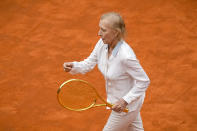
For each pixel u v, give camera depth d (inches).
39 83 823.1
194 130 671.1
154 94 773.3
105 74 445.4
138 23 1059.3
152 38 986.7
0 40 1001.5
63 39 999.6
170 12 1103.0
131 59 409.4
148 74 840.9
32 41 995.9
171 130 673.0
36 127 690.8
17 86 815.1
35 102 761.6
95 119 706.2
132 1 1168.2
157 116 710.5
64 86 462.6
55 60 909.8
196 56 901.8
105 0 1181.1
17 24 1080.2
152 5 1143.0
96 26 1057.5
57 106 749.3
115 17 407.5
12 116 722.2
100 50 448.5
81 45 971.3
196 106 733.9
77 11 1133.7
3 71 869.2
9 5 1174.3
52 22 1085.1
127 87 446.6
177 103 745.6
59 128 686.5
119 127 487.2
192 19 1064.8
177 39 976.9
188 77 824.3
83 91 466.6
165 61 888.3
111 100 470.0
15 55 934.4
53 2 1185.4
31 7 1162.6
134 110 468.1
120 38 418.6
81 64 483.2
